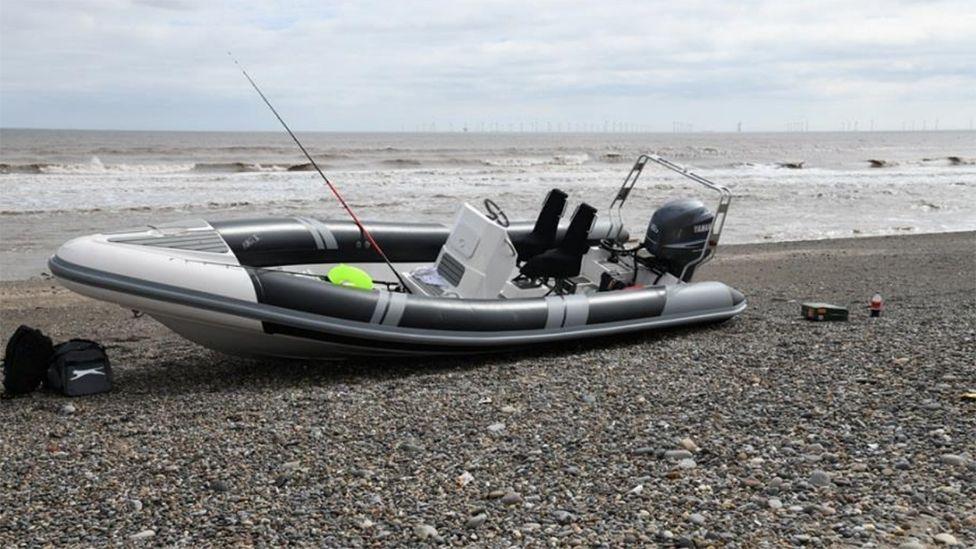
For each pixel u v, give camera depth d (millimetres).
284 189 24234
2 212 18109
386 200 21750
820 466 3943
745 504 3551
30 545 3318
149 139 114125
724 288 7598
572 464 4090
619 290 7215
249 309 5527
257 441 4527
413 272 7258
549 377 5797
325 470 4070
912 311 8117
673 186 28391
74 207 19234
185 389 5750
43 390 5711
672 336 7105
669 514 3484
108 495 3822
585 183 28562
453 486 3848
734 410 4840
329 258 7055
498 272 6875
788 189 28562
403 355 6254
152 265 5434
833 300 9172
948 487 3643
